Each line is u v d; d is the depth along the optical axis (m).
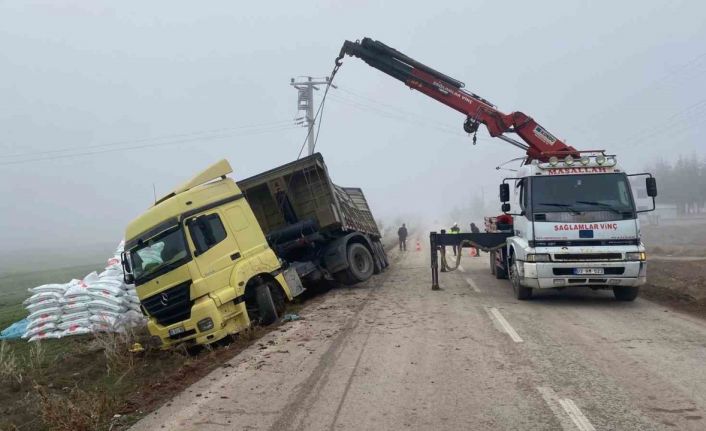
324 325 9.94
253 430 5.15
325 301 12.96
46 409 5.97
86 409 5.97
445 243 14.13
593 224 10.78
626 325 8.98
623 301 11.48
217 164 11.14
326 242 15.29
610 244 10.74
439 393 5.90
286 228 14.49
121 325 11.05
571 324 9.15
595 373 6.37
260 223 15.10
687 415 5.03
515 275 12.05
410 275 17.86
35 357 9.44
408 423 5.11
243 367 7.38
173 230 9.76
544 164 11.44
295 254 15.06
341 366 7.10
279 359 7.67
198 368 7.64
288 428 5.14
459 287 14.34
